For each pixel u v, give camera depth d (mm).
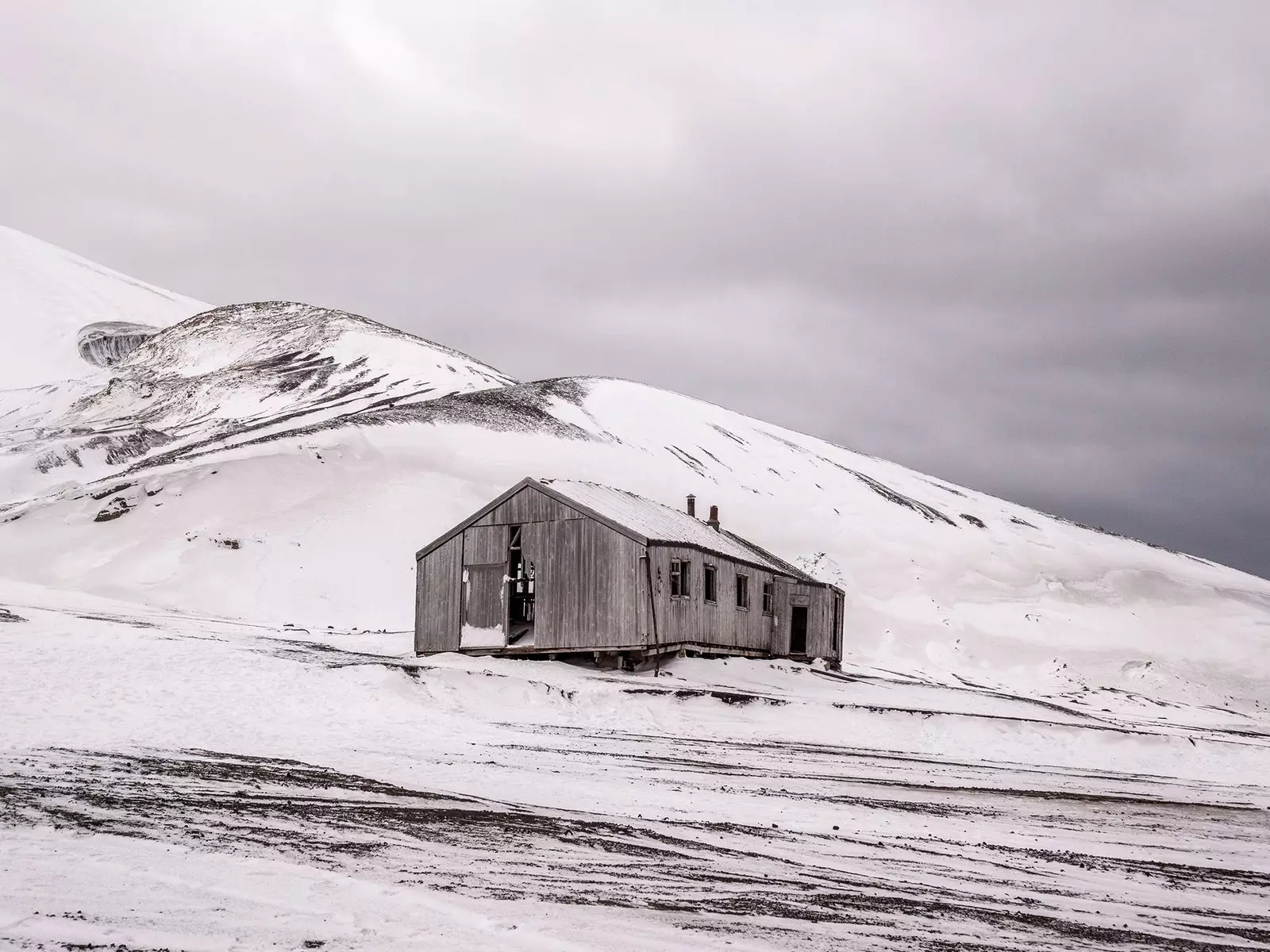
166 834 10836
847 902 10117
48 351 196125
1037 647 80312
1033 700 47094
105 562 55562
